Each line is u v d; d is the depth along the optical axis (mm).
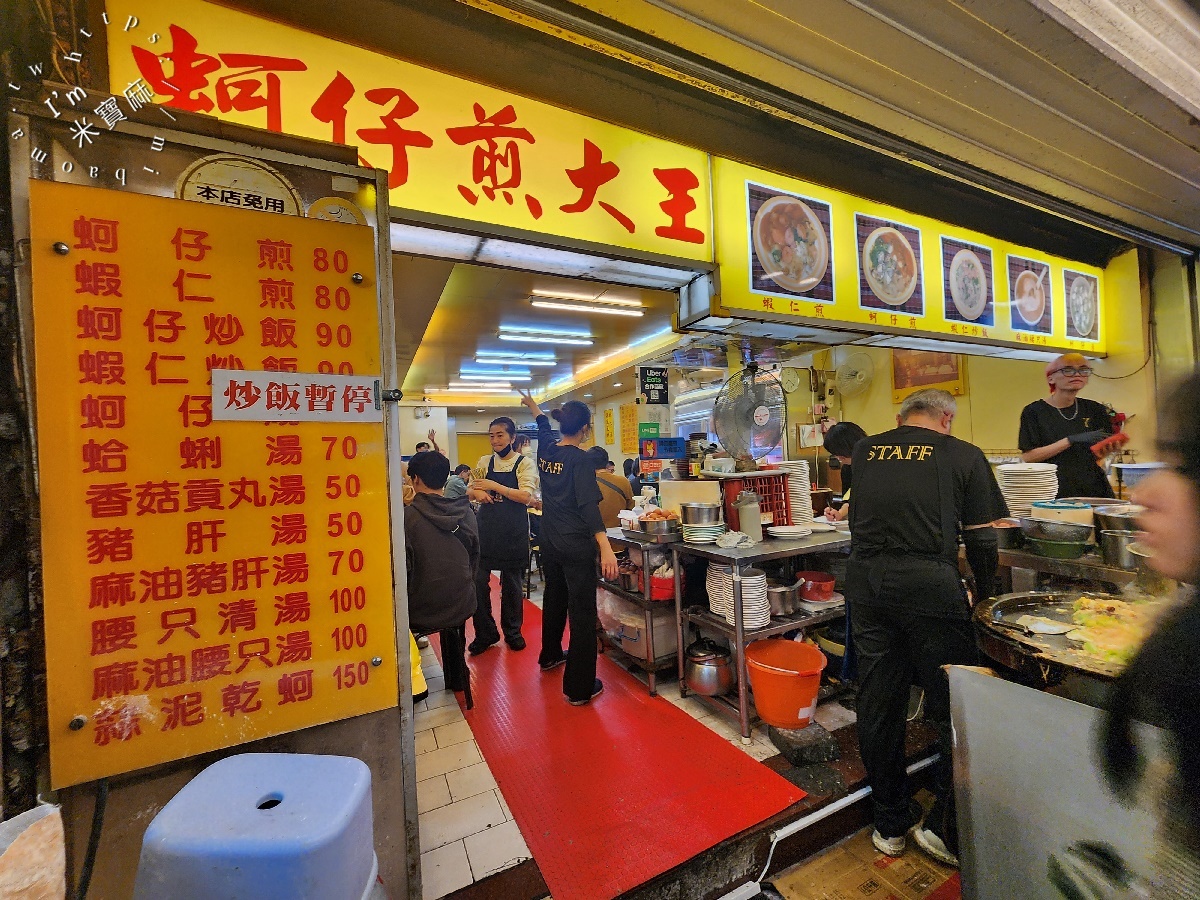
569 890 1474
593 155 1981
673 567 2713
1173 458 722
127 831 897
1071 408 2814
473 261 2088
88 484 876
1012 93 1725
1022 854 1039
